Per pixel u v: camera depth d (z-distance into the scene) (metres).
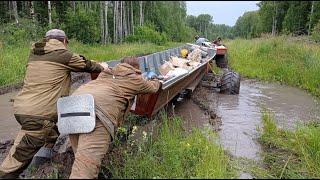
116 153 5.16
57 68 5.05
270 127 6.88
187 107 8.76
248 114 8.41
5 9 28.59
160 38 44.75
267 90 11.55
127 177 4.46
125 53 21.66
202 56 12.01
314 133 6.40
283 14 59.16
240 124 7.55
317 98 10.55
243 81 13.13
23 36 20.38
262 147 6.20
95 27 34.16
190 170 4.71
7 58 13.09
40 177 4.54
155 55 9.84
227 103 9.48
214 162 4.80
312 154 5.74
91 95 4.49
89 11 38.31
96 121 4.50
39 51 5.09
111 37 45.50
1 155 5.81
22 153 4.91
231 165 5.12
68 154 5.41
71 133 4.45
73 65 5.15
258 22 72.62
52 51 5.06
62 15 34.06
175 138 5.62
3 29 19.98
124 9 48.50
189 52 12.62
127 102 5.02
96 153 4.42
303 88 11.95
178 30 67.88
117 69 5.00
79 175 4.18
